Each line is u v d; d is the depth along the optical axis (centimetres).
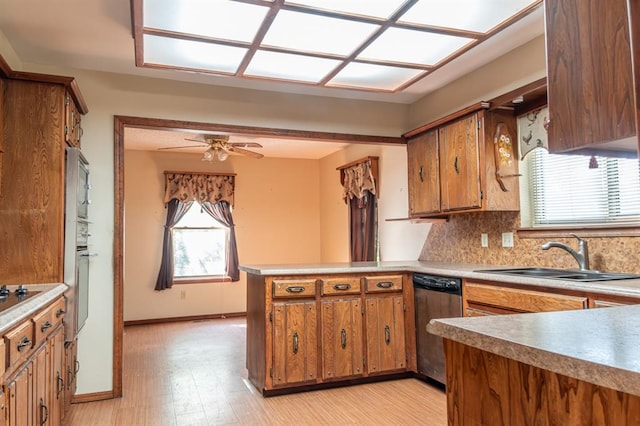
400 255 515
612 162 287
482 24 254
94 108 352
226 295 702
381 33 262
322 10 233
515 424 102
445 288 328
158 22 244
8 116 268
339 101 430
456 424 121
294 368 332
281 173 750
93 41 305
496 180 337
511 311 268
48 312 210
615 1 107
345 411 300
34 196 268
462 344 119
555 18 123
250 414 297
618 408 81
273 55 292
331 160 721
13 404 154
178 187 678
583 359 82
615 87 107
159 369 407
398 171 525
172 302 673
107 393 333
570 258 300
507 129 344
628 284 217
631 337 100
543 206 335
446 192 372
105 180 349
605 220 290
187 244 700
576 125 116
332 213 716
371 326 355
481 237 380
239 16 238
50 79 272
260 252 729
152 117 366
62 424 261
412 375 370
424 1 228
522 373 101
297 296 336
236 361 434
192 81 378
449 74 381
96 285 340
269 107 404
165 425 281
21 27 284
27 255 265
